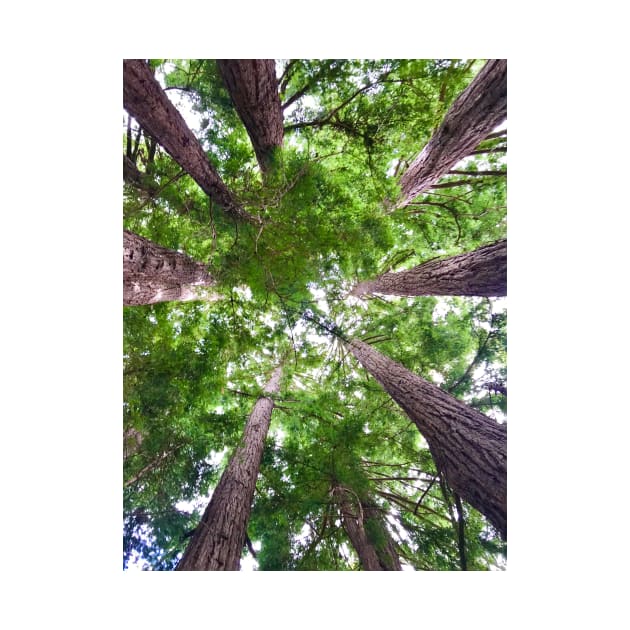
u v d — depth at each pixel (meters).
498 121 4.03
